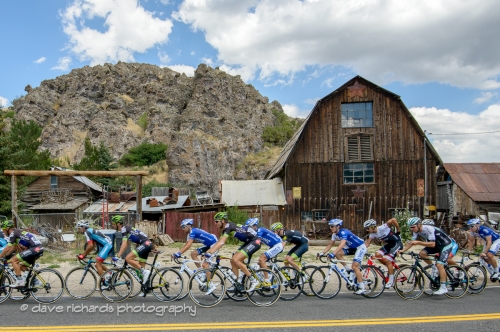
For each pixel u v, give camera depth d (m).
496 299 8.41
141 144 74.00
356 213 23.61
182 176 61.09
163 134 75.88
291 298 8.33
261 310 7.31
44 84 88.12
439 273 8.42
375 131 23.98
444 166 23.42
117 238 13.17
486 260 9.80
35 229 17.45
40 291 7.92
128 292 8.13
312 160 24.09
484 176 22.67
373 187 23.67
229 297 8.08
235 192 25.83
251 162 68.56
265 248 17.72
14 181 18.30
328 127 24.20
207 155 64.06
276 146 77.12
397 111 23.95
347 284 8.59
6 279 8.09
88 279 8.34
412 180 23.55
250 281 7.81
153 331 5.93
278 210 23.89
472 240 10.48
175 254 8.23
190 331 5.92
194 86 81.44
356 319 6.62
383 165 23.75
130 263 8.08
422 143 23.72
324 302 8.07
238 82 84.88
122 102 82.06
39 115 80.81
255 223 8.50
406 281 8.54
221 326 6.19
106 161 55.59
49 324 6.30
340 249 8.51
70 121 77.06
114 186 47.19
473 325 6.30
